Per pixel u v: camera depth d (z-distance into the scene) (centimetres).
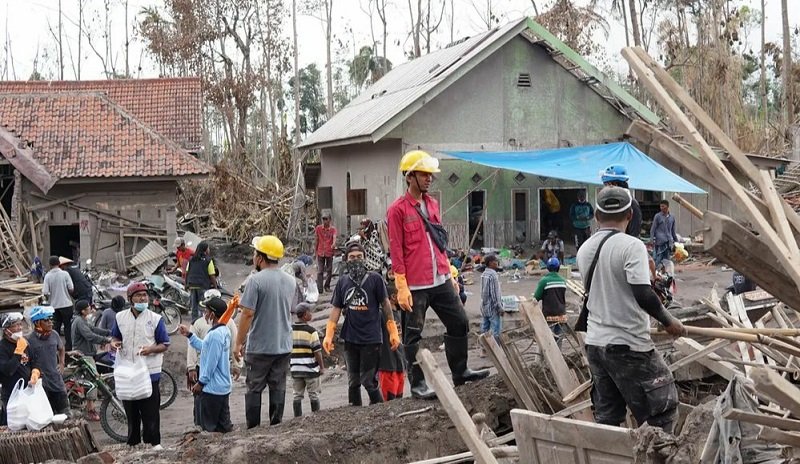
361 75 6419
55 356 1128
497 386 901
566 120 2850
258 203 3775
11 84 3931
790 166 3478
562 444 595
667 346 942
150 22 5566
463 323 907
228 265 3195
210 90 5122
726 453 525
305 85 7769
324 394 1367
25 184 2797
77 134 2938
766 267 474
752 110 5375
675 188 2152
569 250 2888
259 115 6550
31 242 2778
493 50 2700
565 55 2752
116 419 1213
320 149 3481
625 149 2414
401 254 865
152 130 2961
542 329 841
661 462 545
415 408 894
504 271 2483
